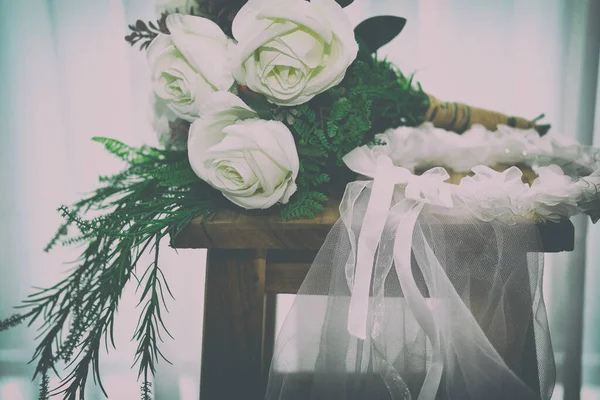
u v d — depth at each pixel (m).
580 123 0.78
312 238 0.50
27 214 0.81
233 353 0.52
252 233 0.50
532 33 0.79
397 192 0.52
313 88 0.49
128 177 0.64
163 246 0.79
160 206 0.53
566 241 0.50
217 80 0.50
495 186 0.48
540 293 0.49
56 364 0.82
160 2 0.57
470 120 0.70
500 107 0.82
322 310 0.49
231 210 0.53
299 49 0.46
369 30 0.60
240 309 0.52
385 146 0.59
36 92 0.79
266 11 0.46
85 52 0.79
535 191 0.49
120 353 0.83
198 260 0.80
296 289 0.53
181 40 0.51
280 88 0.49
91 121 0.81
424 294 0.50
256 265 0.51
